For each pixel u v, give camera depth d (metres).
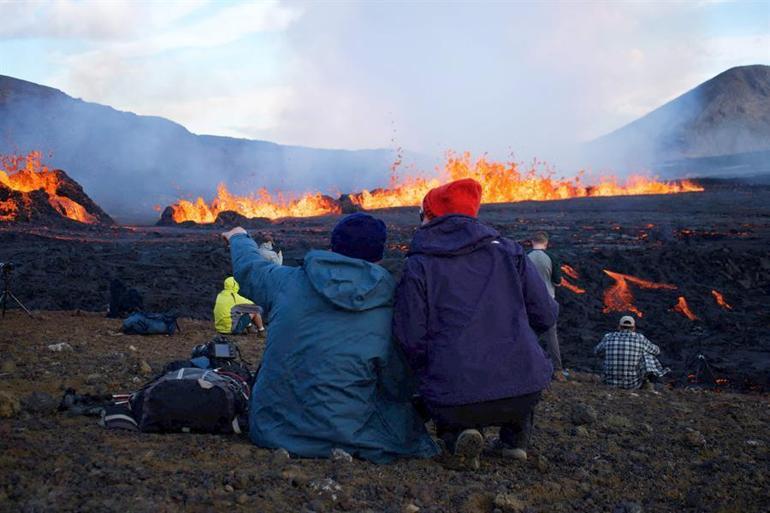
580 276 22.17
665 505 5.09
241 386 6.24
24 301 18.61
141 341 11.36
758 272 22.27
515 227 36.81
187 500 4.39
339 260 5.56
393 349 5.53
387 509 4.59
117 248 30.08
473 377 5.14
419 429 5.73
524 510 4.74
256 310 13.02
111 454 5.11
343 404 5.39
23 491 4.34
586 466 5.77
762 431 7.19
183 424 5.87
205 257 26.86
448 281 5.30
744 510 5.02
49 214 45.97
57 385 7.74
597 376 11.30
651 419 7.56
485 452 5.98
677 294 20.50
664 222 38.31
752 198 55.59
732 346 16.02
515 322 5.27
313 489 4.72
